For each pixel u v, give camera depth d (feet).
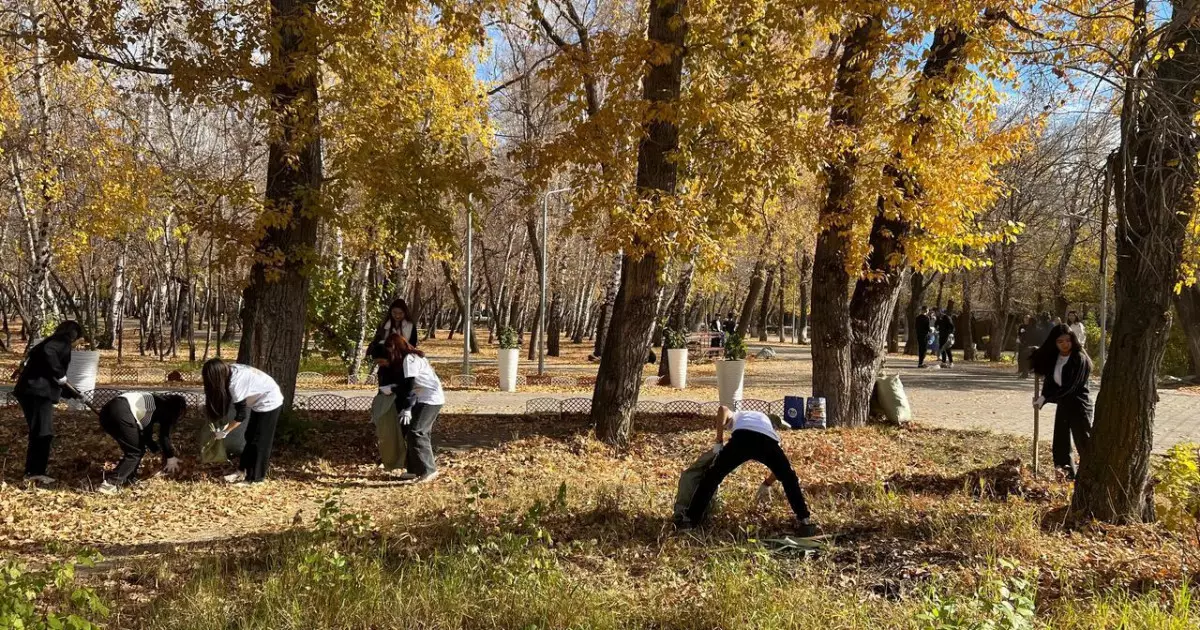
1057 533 21.21
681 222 32.24
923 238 39.04
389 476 31.63
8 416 39.50
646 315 37.50
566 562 19.15
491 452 35.37
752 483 29.09
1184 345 86.89
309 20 32.27
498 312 145.07
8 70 46.32
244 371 29.48
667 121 34.04
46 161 55.62
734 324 129.70
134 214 60.70
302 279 35.78
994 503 24.54
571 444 36.45
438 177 38.04
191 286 99.40
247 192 33.83
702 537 21.76
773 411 49.78
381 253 65.72
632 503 25.22
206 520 25.08
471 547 18.08
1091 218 25.57
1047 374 30.14
